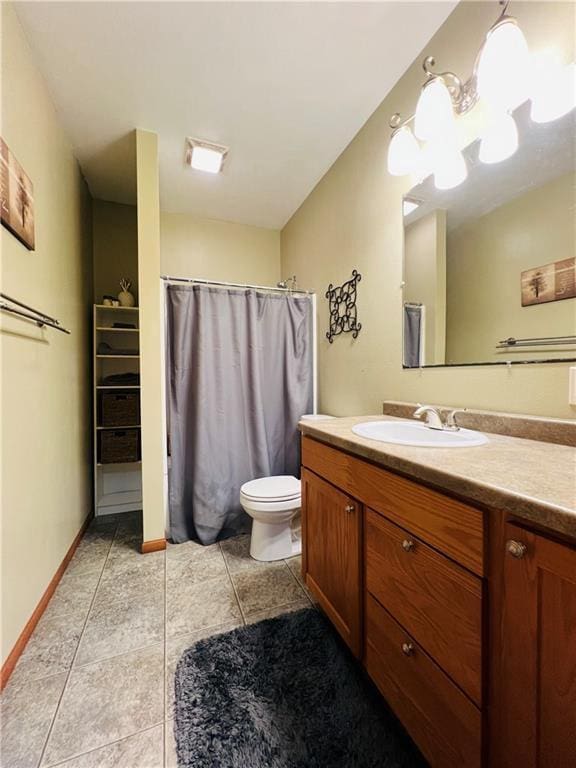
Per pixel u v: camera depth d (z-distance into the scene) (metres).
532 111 1.02
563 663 0.48
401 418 1.53
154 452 1.86
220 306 2.04
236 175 2.34
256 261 3.15
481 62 0.97
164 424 1.92
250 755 0.82
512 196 1.10
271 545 1.75
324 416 2.16
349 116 1.82
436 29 1.36
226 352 2.05
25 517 1.24
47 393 1.51
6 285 1.13
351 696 0.98
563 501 0.50
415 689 0.77
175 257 2.85
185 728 0.89
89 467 2.37
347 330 2.07
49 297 1.57
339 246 2.15
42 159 1.50
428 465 0.72
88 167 2.22
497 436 1.08
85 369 2.32
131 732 0.88
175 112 1.76
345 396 2.10
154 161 1.89
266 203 2.72
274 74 1.55
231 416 2.05
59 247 1.74
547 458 0.78
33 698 0.98
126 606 1.39
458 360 1.32
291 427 2.26
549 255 1.00
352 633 1.03
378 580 0.91
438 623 0.71
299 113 1.79
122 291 2.57
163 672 1.07
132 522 2.31
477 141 1.21
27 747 0.85
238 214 2.91
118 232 2.71
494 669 0.59
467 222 1.26
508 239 1.12
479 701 0.61
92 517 2.39
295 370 2.30
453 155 1.27
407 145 1.33
